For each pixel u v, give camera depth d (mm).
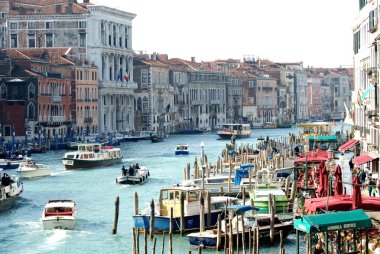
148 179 118188
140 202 93438
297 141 174500
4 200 87438
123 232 75062
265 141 170375
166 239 70875
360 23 102625
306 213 61875
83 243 71000
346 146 108500
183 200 71250
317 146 147875
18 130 188625
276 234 67062
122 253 67188
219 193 90750
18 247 70250
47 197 99750
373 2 89500
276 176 101750
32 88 191500
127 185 110250
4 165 137250
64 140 193250
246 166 105688
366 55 96188
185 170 105438
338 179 69000
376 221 58156
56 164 146000
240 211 67562
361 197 58219
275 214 70125
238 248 62000
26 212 87750
